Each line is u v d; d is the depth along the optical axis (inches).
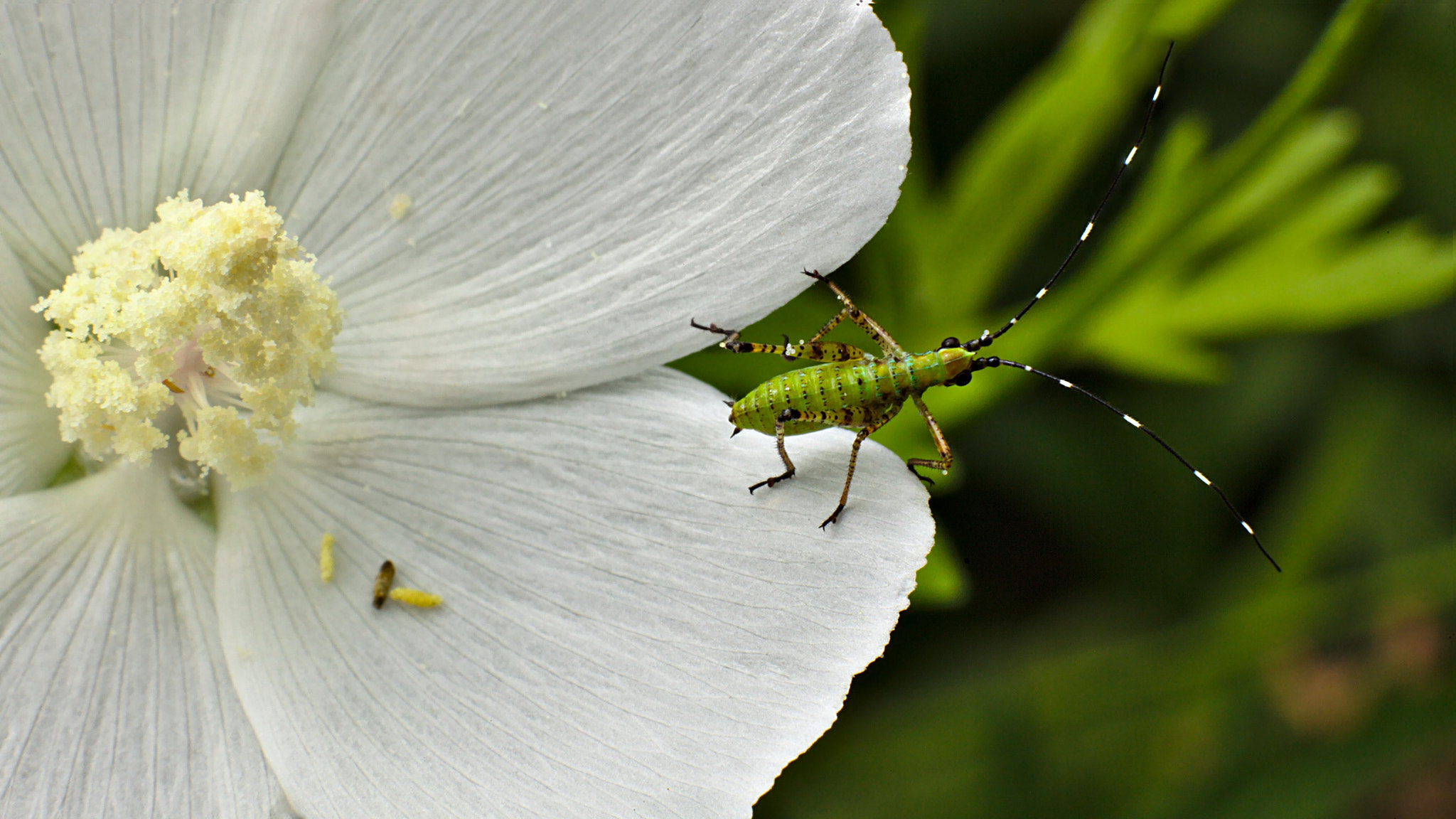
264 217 6.5
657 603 6.6
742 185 6.5
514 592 6.6
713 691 6.5
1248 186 7.3
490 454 6.7
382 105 6.6
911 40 7.2
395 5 6.6
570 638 6.6
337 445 6.7
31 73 6.5
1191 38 7.2
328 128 6.6
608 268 6.6
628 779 6.5
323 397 6.7
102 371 6.5
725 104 6.5
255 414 6.6
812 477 6.6
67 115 6.5
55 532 6.6
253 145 6.6
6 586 6.5
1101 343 7.4
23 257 6.6
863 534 6.6
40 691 6.5
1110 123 7.2
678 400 6.6
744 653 6.6
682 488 6.6
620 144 6.6
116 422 6.6
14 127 6.5
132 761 6.5
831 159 6.5
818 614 6.5
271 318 6.6
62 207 6.6
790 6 6.5
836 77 6.5
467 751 6.6
